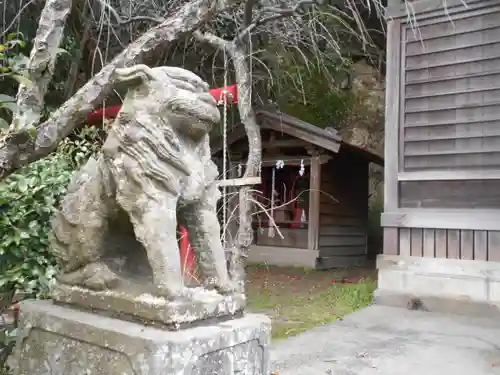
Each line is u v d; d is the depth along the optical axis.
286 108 10.19
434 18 5.41
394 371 3.12
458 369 3.17
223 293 1.97
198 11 2.56
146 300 1.78
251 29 5.14
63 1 2.15
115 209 1.98
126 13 5.44
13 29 4.62
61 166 3.04
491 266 4.90
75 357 1.85
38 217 2.71
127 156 1.86
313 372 3.07
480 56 5.16
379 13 5.75
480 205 5.10
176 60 6.50
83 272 2.05
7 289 2.71
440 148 5.36
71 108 2.18
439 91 5.38
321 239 9.26
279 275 7.99
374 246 11.78
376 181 12.95
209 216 2.01
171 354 1.59
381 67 10.38
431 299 5.04
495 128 5.06
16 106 2.01
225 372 1.79
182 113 1.84
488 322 4.53
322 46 8.74
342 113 10.26
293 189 9.76
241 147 9.04
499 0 5.02
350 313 4.94
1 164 2.01
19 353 2.14
